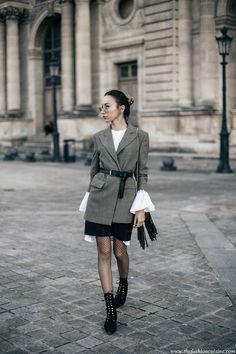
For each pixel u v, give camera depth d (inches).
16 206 478.6
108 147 187.6
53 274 254.7
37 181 695.7
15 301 215.6
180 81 1119.0
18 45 1502.2
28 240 331.9
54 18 1445.6
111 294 187.3
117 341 175.3
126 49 1233.4
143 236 194.9
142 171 190.9
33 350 167.9
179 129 1115.9
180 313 201.5
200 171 812.6
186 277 249.4
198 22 1090.1
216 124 1072.8
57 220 402.6
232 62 1092.5
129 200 186.7
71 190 594.6
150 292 227.0
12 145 1486.2
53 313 201.6
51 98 1504.7
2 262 278.4
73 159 1056.8
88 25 1259.8
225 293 225.1
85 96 1268.5
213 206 467.5
